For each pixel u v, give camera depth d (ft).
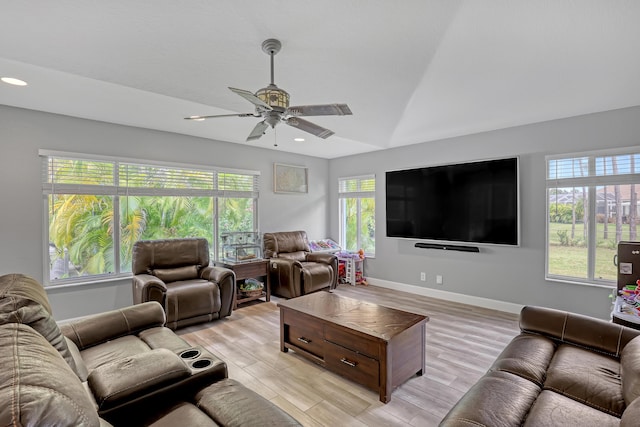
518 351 6.13
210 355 5.55
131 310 7.53
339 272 18.28
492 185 13.12
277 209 17.89
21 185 10.54
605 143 10.82
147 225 13.37
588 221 11.31
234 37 6.79
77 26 5.99
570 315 6.82
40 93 9.29
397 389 7.39
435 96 10.48
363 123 12.51
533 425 4.03
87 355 6.20
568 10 6.61
